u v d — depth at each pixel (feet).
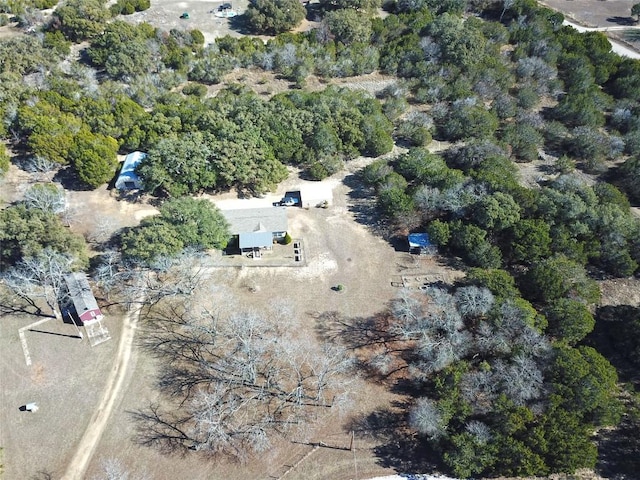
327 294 213.25
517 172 264.93
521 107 313.12
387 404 178.91
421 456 166.20
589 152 277.85
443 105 304.71
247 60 337.31
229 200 249.96
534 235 214.90
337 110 278.67
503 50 366.02
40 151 250.98
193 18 388.16
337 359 189.47
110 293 208.85
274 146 263.70
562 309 189.88
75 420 171.42
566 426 156.35
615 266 219.82
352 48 347.77
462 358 183.21
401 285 217.36
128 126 273.54
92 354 189.26
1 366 184.85
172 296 209.15
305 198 248.11
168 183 240.73
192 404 176.24
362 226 242.99
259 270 221.25
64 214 233.55
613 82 336.90
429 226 228.22
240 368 181.78
